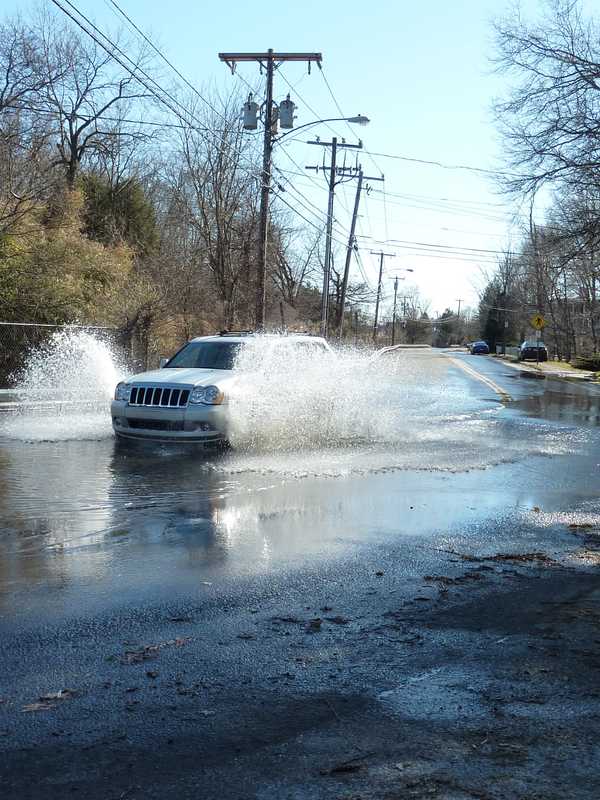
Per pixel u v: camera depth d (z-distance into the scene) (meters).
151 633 4.85
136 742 3.55
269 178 26.41
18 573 5.98
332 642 4.78
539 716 3.87
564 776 3.32
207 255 39.50
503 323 93.81
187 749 3.50
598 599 5.70
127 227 38.12
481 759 3.45
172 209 43.62
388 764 3.40
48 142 32.50
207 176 38.88
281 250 60.81
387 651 4.66
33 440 12.80
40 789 3.18
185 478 9.80
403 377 34.19
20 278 23.62
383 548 6.91
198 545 6.83
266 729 3.69
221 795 3.15
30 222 25.47
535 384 35.03
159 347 28.66
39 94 27.28
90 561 6.31
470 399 24.58
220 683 4.17
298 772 3.32
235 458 11.36
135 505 8.29
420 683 4.23
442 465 11.45
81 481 9.51
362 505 8.61
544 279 61.91
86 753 3.45
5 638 4.71
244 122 26.41
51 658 4.45
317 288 73.31
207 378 11.95
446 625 5.11
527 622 5.20
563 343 75.00
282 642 4.76
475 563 6.57
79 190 30.62
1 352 22.08
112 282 27.28
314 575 6.09
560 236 28.58
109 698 3.97
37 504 8.27
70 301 24.61
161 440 11.78
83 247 26.72
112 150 39.53
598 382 39.62
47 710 3.83
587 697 4.09
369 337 88.38
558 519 8.24
